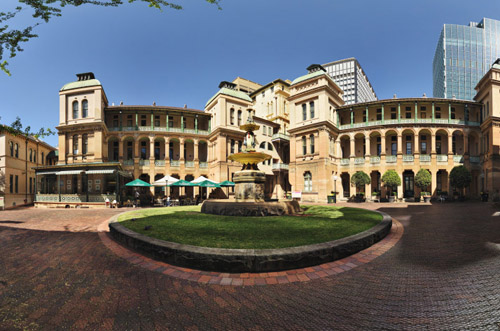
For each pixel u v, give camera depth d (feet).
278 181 123.44
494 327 9.48
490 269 15.81
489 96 94.53
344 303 11.66
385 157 100.42
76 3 12.69
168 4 13.01
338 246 18.06
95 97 97.45
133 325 9.98
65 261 18.79
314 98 106.22
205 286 13.67
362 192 107.14
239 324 9.96
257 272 15.47
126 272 16.06
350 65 389.80
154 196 101.96
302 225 26.76
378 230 23.86
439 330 9.36
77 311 11.21
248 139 47.55
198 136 115.96
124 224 29.45
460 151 105.81
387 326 9.70
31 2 12.15
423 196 89.66
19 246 23.80
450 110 100.27
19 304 11.97
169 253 17.53
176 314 10.82
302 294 12.62
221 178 106.11
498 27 392.88
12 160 93.66
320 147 100.73
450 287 13.26
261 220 30.76
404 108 107.86
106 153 103.04
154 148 114.93
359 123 108.27
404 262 17.57
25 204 99.71
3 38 12.80
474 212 48.19
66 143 98.32
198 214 38.91
